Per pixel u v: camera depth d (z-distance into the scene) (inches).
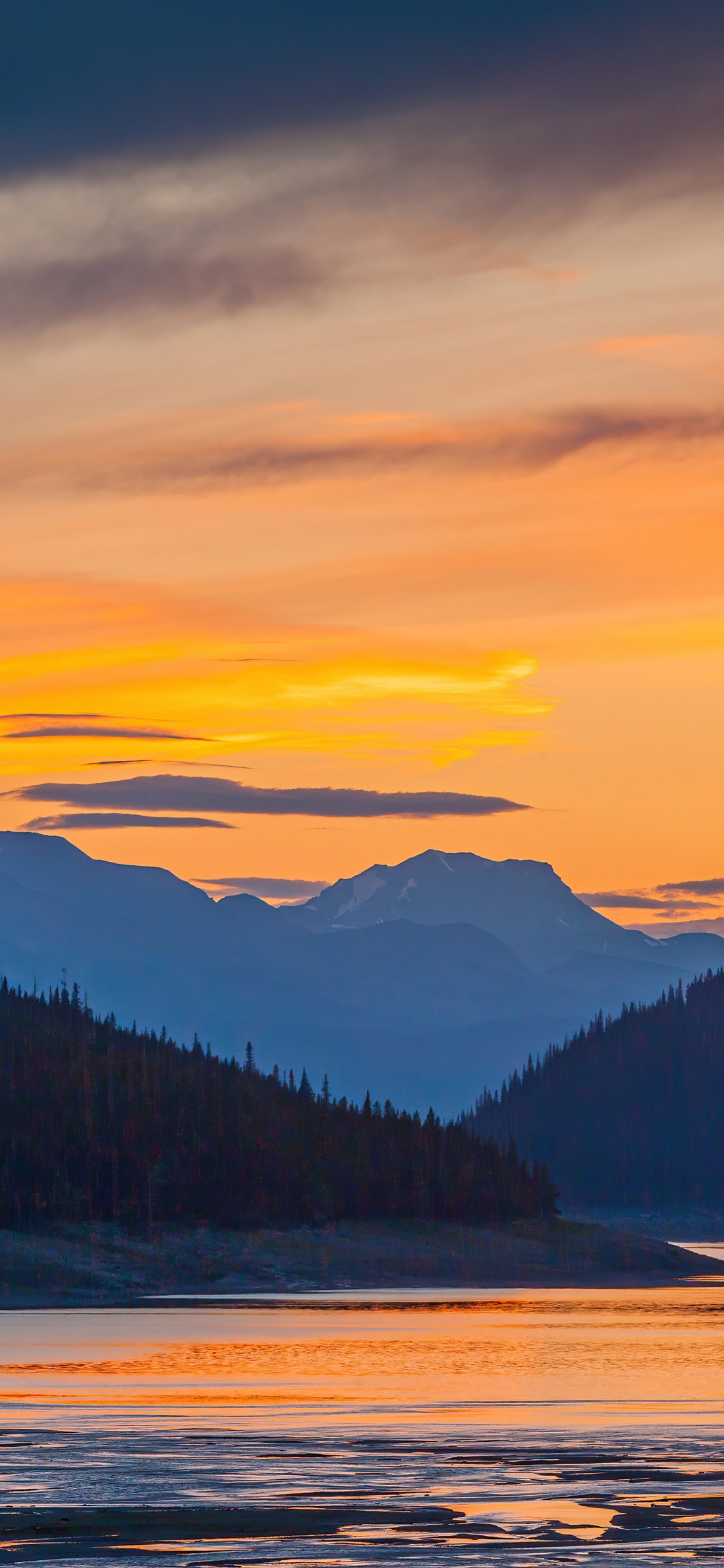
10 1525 2556.6
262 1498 2770.7
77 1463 3137.3
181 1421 3828.7
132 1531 2508.6
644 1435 3563.0
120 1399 4333.2
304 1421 3841.0
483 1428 3705.7
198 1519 2600.9
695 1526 2544.3
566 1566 2250.2
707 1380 4945.9
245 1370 5241.1
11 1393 4498.0
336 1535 2481.5
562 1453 3289.9
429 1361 5644.7
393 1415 3969.0
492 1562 2282.2
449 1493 2812.5
